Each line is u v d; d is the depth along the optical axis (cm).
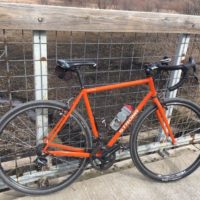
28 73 440
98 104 299
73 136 220
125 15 182
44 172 211
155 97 200
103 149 198
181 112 277
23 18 154
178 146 271
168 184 222
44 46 172
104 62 416
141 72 346
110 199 202
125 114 199
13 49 510
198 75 312
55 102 180
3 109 339
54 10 159
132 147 208
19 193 205
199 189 220
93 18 172
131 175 227
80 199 199
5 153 243
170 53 279
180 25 207
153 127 262
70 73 180
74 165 217
